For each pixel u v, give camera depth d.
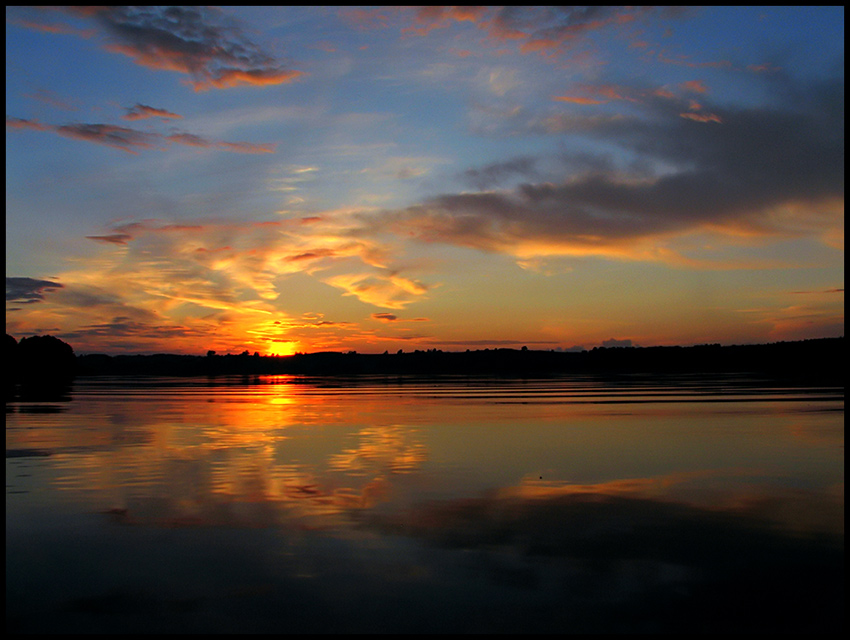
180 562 9.61
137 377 116.31
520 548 10.26
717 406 35.34
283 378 110.88
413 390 59.12
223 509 12.73
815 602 8.16
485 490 14.47
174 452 20.00
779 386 57.31
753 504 13.16
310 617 7.72
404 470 16.89
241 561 9.64
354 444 21.64
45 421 29.33
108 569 9.32
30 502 13.34
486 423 27.86
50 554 9.98
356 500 13.51
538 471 16.72
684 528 11.39
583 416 30.61
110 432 25.11
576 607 8.01
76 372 136.38
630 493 14.17
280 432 25.08
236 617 7.71
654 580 8.88
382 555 9.91
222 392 57.19
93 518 12.08
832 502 13.31
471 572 9.19
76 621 7.63
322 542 10.57
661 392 49.94
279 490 14.48
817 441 21.75
